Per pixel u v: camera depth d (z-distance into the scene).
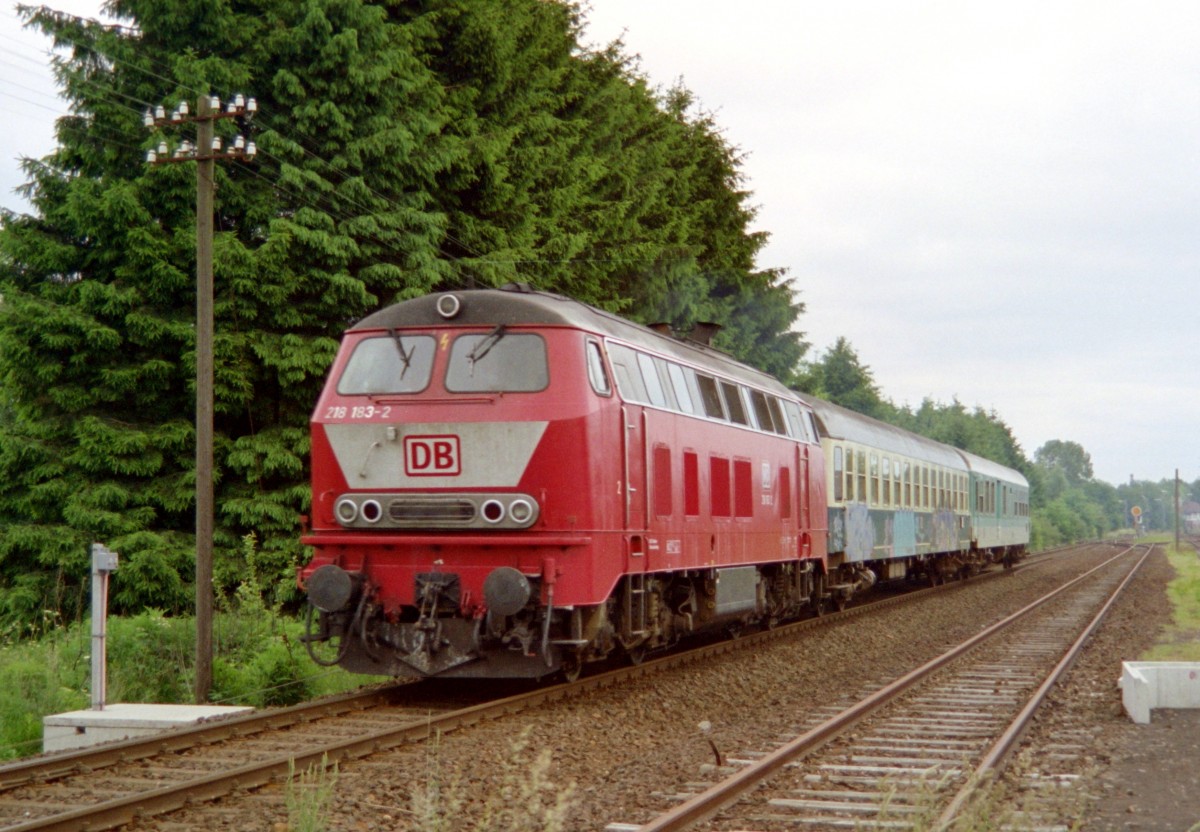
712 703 13.05
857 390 78.81
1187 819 7.70
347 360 12.72
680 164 41.09
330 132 22.55
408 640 12.06
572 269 29.81
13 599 20.09
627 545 12.74
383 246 23.06
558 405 11.93
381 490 12.19
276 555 21.31
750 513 17.34
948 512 35.06
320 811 7.61
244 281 21.14
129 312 21.39
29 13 22.14
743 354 43.62
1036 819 7.43
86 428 20.88
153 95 22.33
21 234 21.84
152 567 20.12
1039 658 16.77
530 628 11.84
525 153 27.91
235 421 23.14
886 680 14.61
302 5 22.66
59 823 7.03
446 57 27.11
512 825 7.46
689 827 7.34
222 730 10.25
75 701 13.34
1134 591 32.69
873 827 7.20
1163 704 12.17
